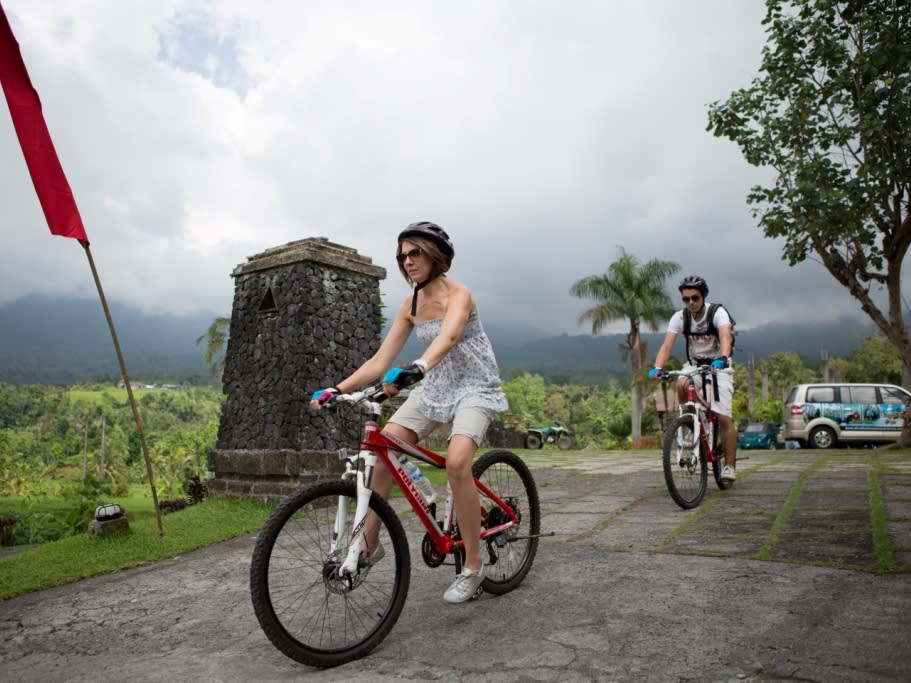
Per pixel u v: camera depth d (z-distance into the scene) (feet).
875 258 38.65
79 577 15.17
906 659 8.05
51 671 9.90
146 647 10.61
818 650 8.48
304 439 23.18
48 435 343.05
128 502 72.79
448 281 10.95
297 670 9.20
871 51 34.76
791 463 28.43
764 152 38.22
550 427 98.27
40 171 18.19
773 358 236.02
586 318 105.19
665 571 12.50
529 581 12.48
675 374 19.60
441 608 11.28
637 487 23.00
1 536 50.03
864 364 168.55
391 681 8.60
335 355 24.59
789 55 37.06
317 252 24.14
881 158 36.45
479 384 10.82
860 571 11.63
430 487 10.89
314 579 9.62
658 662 8.50
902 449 36.81
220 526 19.58
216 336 98.12
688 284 19.42
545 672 8.46
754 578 11.66
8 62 18.07
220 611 12.21
